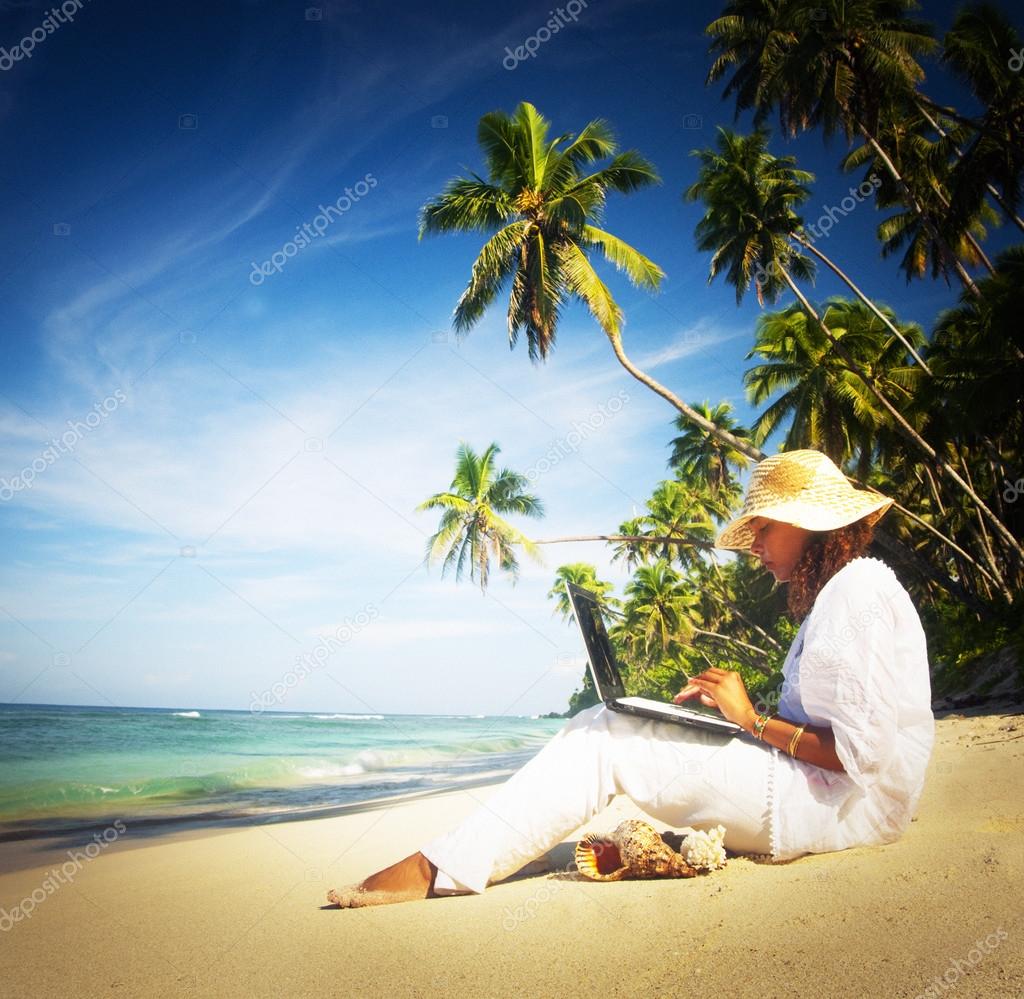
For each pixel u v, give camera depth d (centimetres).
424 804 705
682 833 240
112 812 930
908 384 2566
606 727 230
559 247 2020
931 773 387
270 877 329
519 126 2011
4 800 1098
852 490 222
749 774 215
